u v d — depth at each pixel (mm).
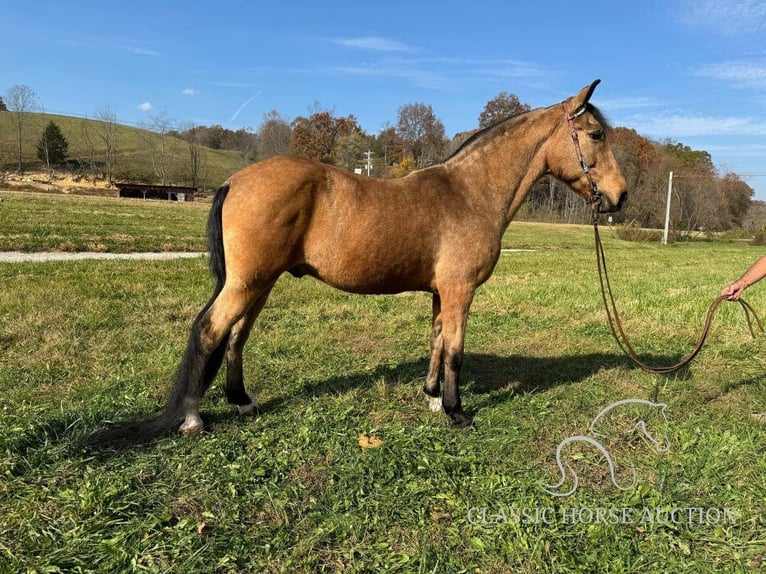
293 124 72250
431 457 3328
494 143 3842
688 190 46938
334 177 3350
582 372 5156
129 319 6180
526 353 5801
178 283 8875
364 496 2926
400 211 3414
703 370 5242
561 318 7496
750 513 2854
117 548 2400
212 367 3412
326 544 2541
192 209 32656
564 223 57156
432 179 3686
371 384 4605
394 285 3607
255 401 3986
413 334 6332
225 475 3025
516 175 3877
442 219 3549
